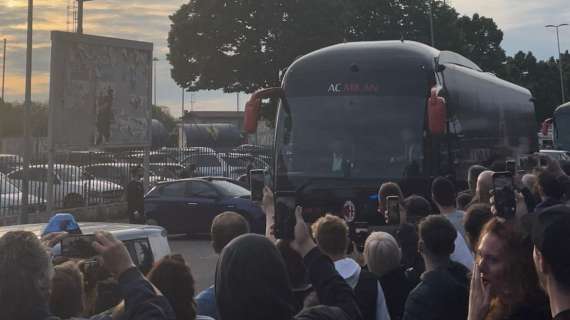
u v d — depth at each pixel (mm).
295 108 11312
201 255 15773
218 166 30969
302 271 3885
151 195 19484
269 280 2383
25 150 19484
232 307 2359
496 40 57844
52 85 21359
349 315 3316
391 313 5078
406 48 11391
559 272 2285
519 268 2926
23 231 2930
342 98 11141
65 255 3746
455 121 12039
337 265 4551
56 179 21766
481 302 3096
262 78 40906
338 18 39938
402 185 10664
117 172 24109
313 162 11039
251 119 11047
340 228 4547
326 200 10875
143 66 25000
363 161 10836
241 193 18844
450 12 47938
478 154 13695
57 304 3314
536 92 73938
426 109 10852
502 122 16453
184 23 41031
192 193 18969
